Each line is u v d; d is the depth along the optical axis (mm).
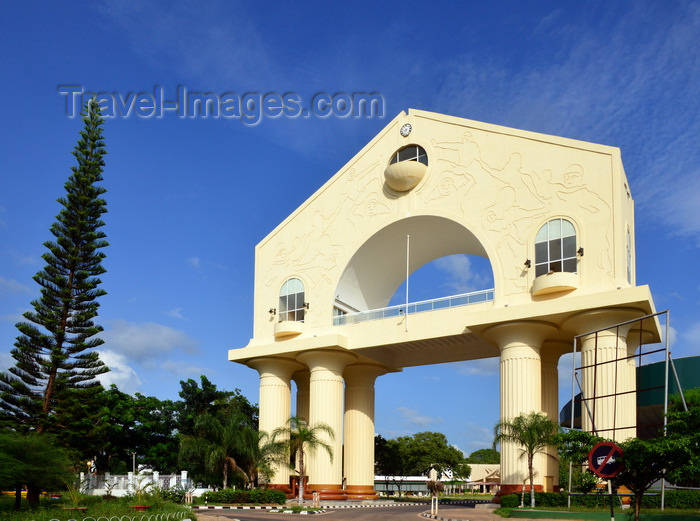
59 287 37125
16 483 23141
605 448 14180
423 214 34375
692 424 15570
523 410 29344
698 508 22266
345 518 25703
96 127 39094
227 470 38531
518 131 32281
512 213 31609
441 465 69938
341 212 38344
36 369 36062
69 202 37906
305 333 38031
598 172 29609
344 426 41250
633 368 28438
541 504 26281
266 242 41469
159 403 56719
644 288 26625
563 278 28703
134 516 22188
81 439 36688
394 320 35375
